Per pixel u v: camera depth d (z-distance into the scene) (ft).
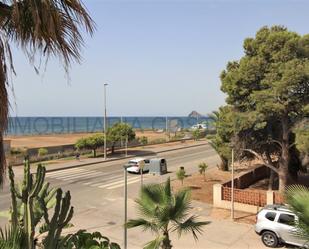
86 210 79.87
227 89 86.17
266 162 90.68
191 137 279.69
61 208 22.35
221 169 128.36
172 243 59.36
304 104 78.13
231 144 86.58
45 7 14.17
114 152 187.42
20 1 14.56
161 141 239.09
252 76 81.87
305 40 79.97
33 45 15.29
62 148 177.37
